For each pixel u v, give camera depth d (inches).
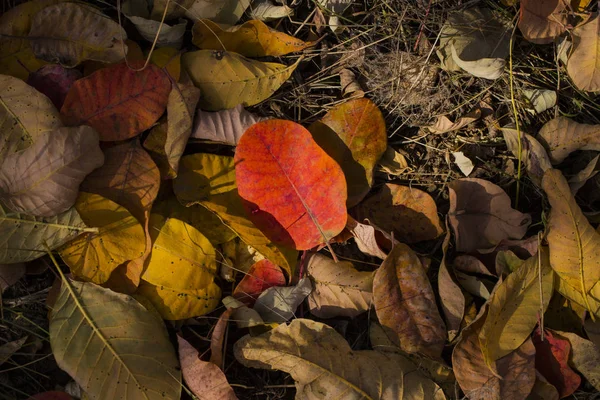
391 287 18.7
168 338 18.3
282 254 18.5
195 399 18.3
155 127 18.9
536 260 19.1
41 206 17.8
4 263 17.9
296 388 18.4
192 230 18.5
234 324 19.0
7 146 18.0
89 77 18.4
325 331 18.5
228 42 19.4
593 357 18.9
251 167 18.4
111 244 18.2
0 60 18.6
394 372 18.6
